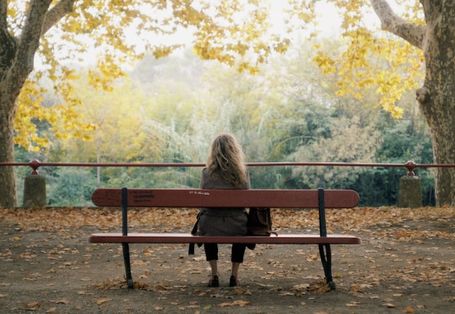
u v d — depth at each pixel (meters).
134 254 9.27
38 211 14.38
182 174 43.78
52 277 7.55
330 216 13.59
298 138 41.47
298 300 5.93
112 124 44.53
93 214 14.03
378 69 36.62
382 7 19.64
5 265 8.46
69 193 42.59
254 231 6.62
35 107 24.33
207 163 6.83
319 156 38.69
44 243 10.27
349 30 23.17
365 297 6.05
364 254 9.13
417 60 24.73
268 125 42.44
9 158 18.94
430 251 9.35
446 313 5.40
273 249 9.59
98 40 23.52
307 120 41.59
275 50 23.08
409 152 38.34
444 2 17.08
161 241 6.33
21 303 5.89
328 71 24.16
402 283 6.86
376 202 38.84
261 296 6.14
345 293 6.26
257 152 41.34
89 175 43.97
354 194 6.36
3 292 6.45
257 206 6.38
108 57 24.11
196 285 6.85
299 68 42.72
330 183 38.97
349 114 40.75
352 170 37.88
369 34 23.16
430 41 17.44
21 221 12.67
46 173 43.75
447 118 17.19
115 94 44.78
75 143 43.94
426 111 17.58
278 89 43.88
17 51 18.44
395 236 10.90
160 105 50.06
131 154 44.69
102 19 22.36
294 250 9.51
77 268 8.20
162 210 14.69
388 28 19.39
